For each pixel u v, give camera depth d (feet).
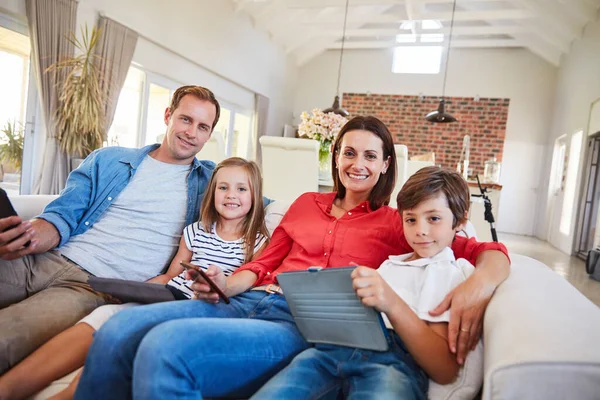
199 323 2.98
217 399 3.09
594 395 2.14
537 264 3.90
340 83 31.76
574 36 21.65
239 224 4.65
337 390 3.08
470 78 29.07
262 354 3.13
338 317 3.05
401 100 30.37
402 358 3.08
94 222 4.78
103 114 13.64
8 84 12.89
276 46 28.78
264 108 27.94
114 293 3.69
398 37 29.12
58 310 3.79
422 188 3.43
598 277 13.84
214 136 11.16
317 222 4.25
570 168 21.90
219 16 21.93
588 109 19.36
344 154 4.32
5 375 3.12
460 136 29.25
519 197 28.43
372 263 3.92
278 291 3.87
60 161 13.16
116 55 15.29
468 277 3.20
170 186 5.01
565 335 2.34
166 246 4.88
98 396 2.85
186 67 20.06
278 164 11.29
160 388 2.56
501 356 2.34
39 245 4.28
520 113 28.30
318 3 23.25
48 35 12.88
